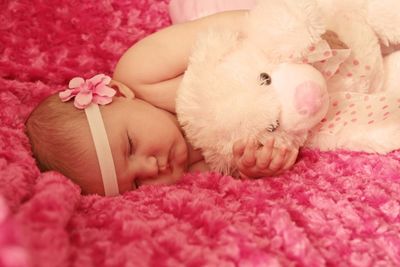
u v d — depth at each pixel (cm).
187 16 143
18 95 128
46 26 142
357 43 108
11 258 45
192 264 70
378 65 110
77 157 100
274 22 93
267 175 104
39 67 136
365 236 84
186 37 108
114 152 101
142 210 86
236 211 87
